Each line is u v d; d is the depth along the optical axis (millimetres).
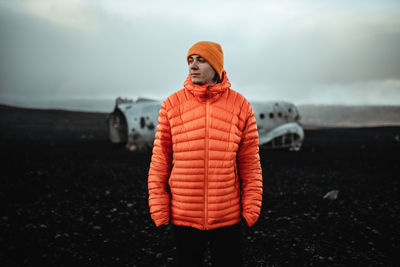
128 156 14438
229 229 1823
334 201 6527
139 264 3504
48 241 4098
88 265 3441
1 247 3812
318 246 4059
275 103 18484
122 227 4781
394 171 10867
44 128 32531
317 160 13938
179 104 1806
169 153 1885
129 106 17703
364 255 3771
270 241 4246
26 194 6680
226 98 1812
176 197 1807
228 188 1798
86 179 8703
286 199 6742
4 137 22234
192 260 1836
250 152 1910
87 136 26203
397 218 5289
